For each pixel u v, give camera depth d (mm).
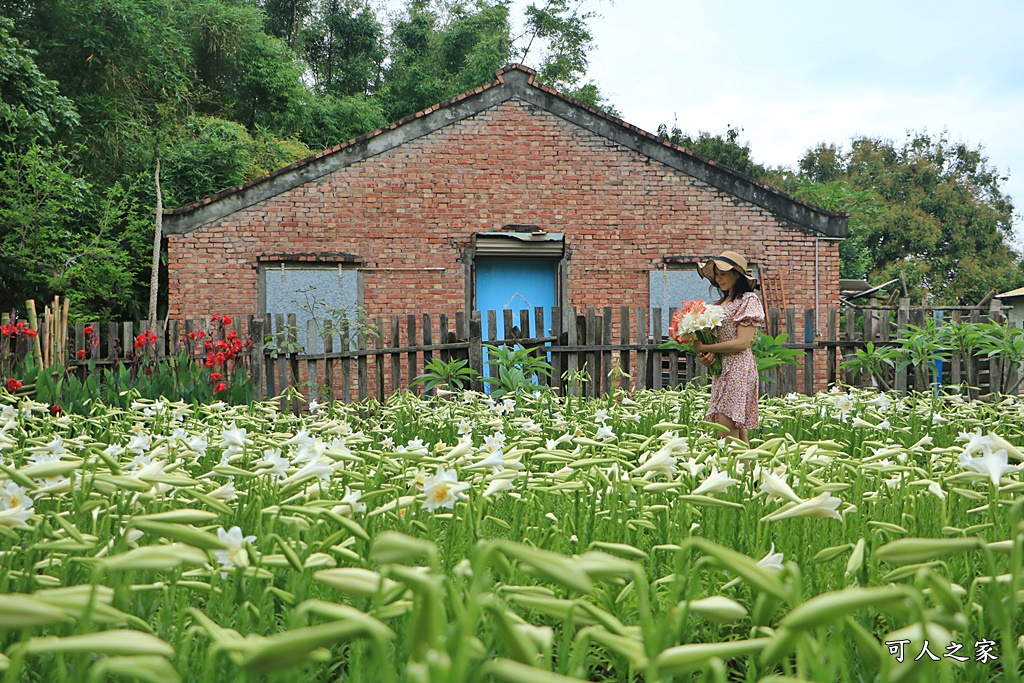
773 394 10156
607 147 14891
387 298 14297
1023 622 1647
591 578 1020
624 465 2432
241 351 9055
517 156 14711
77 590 1024
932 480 2338
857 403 5996
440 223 14484
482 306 14836
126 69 22078
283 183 14016
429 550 810
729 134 38344
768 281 14930
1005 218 45969
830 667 929
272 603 1540
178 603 1534
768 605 955
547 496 2469
